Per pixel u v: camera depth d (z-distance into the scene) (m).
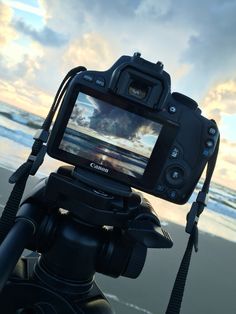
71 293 0.18
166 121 0.17
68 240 0.18
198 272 0.64
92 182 0.17
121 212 0.17
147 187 0.18
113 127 0.17
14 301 0.17
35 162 0.17
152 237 0.16
